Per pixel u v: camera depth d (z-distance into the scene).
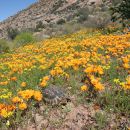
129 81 7.97
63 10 61.34
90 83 8.61
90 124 7.46
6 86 10.15
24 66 12.20
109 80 9.46
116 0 39.28
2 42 25.14
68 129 7.41
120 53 11.85
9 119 7.55
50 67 11.50
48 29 39.41
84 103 8.22
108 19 27.34
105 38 15.45
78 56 12.23
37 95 7.90
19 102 7.92
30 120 7.73
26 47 20.78
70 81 9.45
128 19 21.69
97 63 11.16
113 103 8.02
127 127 7.15
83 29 26.05
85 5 54.78
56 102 8.18
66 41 18.91
